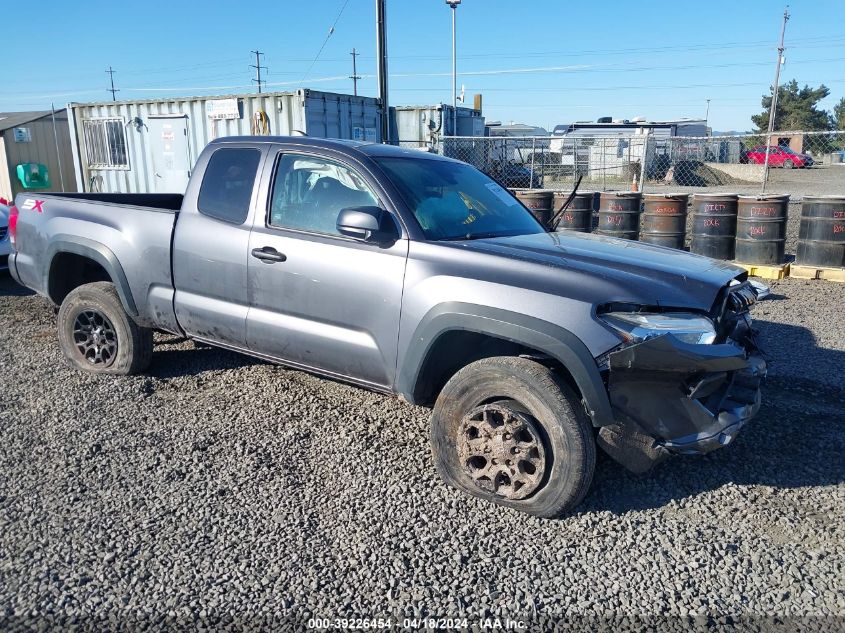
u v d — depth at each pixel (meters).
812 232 9.80
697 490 3.84
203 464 4.04
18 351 6.16
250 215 4.54
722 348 3.39
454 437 3.74
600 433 3.36
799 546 3.33
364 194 4.19
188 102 16.55
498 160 21.61
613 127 34.53
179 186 17.28
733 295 3.75
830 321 7.46
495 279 3.60
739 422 3.50
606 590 2.99
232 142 4.80
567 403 3.37
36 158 25.23
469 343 3.99
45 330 6.98
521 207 5.11
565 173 26.33
